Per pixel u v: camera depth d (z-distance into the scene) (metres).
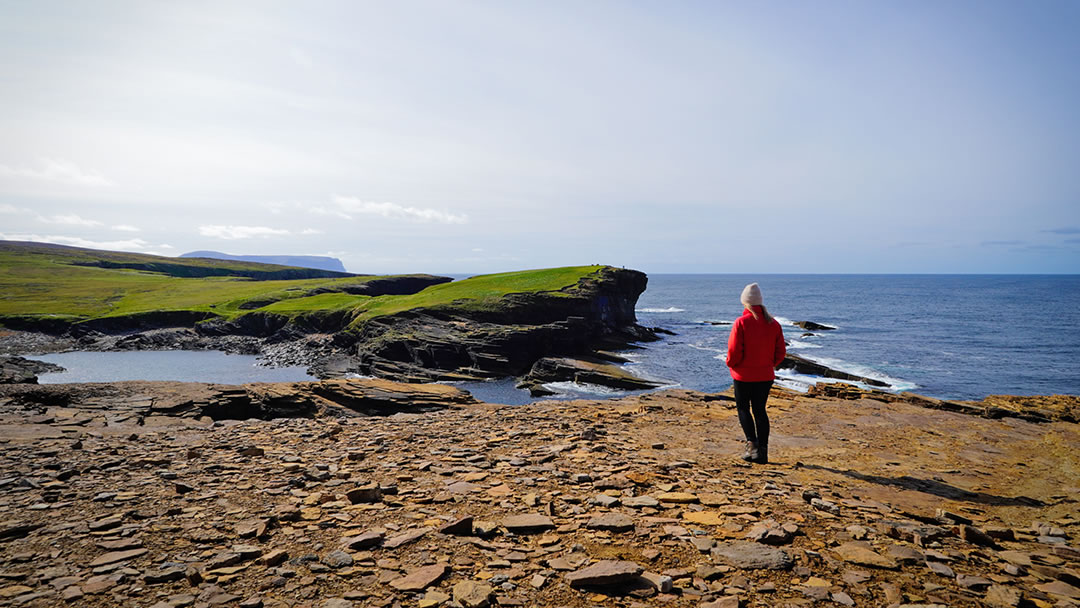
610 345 79.88
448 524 5.07
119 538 4.89
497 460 7.99
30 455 8.51
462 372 63.59
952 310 151.75
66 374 63.12
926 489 7.05
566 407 13.57
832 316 133.50
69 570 4.20
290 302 112.12
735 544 4.70
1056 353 73.19
